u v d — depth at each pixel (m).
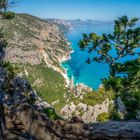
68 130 10.78
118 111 26.67
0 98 12.99
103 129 10.80
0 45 26.31
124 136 10.24
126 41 23.73
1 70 18.52
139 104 20.47
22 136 10.48
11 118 11.11
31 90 17.56
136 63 21.89
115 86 20.42
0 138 10.23
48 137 10.55
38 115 11.32
